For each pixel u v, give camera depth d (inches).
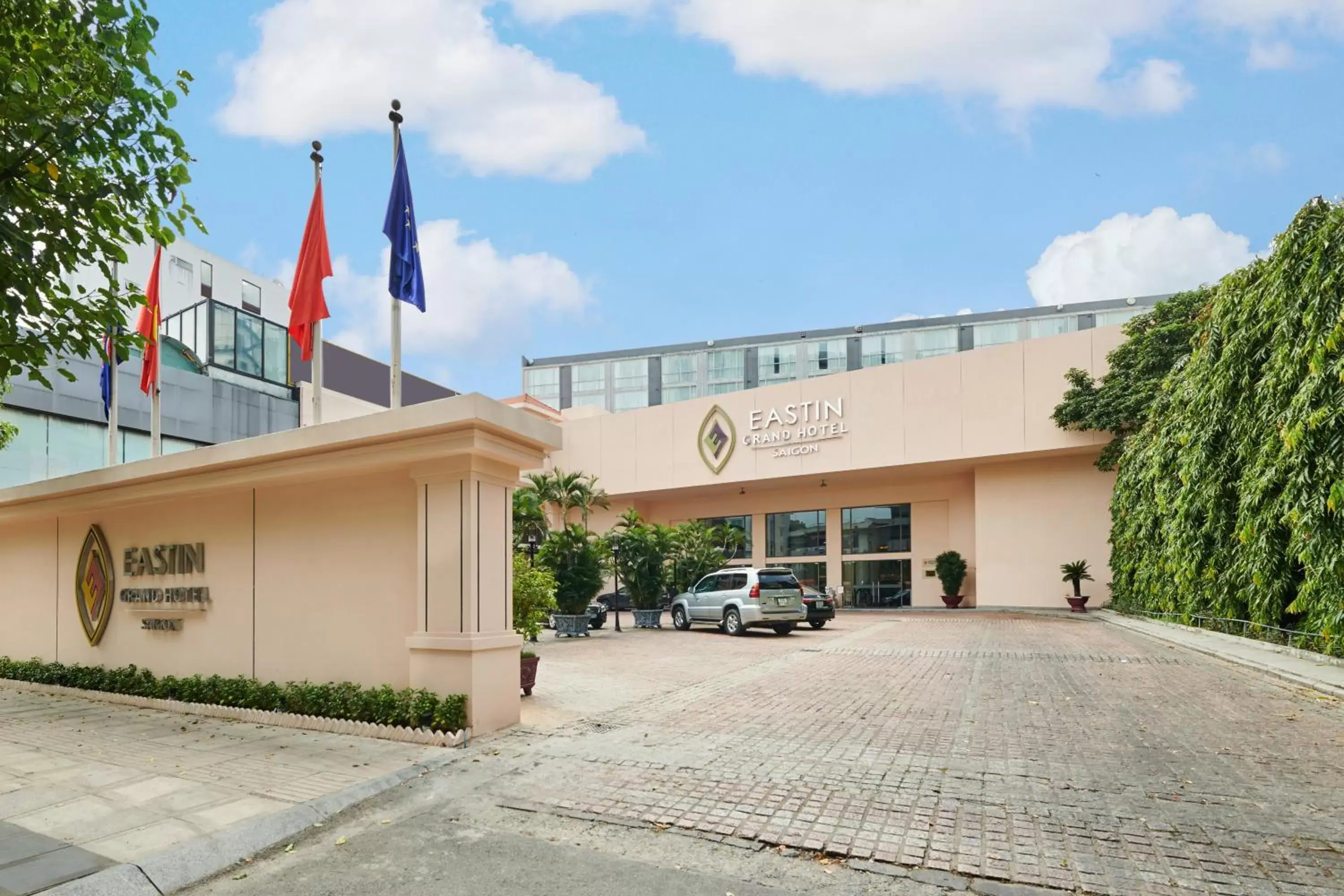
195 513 416.2
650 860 183.9
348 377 1537.9
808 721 333.1
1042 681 434.9
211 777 255.8
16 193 217.2
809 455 1317.7
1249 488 535.2
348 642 347.3
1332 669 425.1
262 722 347.6
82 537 483.5
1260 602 526.6
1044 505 1173.7
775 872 175.8
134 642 443.5
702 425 1445.6
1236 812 207.0
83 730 341.4
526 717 347.9
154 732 333.7
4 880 171.3
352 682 342.6
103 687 434.9
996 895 160.7
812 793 229.6
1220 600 600.1
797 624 901.8
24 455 853.8
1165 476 720.3
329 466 343.9
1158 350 1002.1
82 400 916.6
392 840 202.2
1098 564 1130.0
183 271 1374.3
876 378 1262.3
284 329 1268.5
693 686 440.1
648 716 348.5
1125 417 1001.5
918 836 194.1
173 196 253.4
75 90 230.5
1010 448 1139.9
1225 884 163.2
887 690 412.8
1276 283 504.1
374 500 346.0
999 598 1193.4
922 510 1365.7
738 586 821.9
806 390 1331.2
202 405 1072.2
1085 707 355.9
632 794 233.0
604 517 1578.5
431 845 197.6
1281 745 279.4
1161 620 776.3
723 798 227.0
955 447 1184.8
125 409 964.6
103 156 241.9
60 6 230.7
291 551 370.6
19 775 261.6
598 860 184.9
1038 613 1099.9
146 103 242.1
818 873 174.2
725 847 190.7
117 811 220.4
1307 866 171.9
